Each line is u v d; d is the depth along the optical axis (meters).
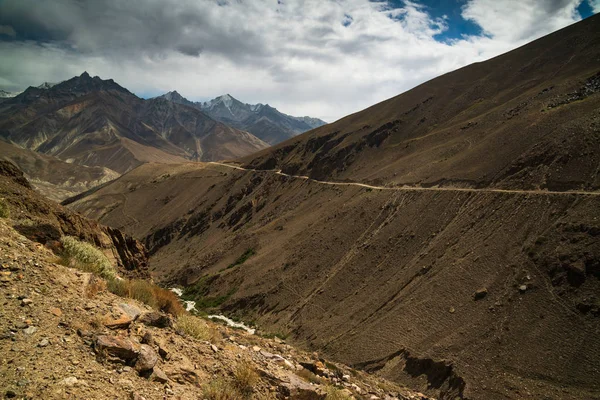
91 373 6.20
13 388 5.23
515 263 47.06
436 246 59.56
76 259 11.20
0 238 9.27
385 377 42.59
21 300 7.19
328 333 55.91
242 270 88.31
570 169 55.47
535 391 33.41
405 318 49.25
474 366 38.00
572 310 38.50
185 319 10.31
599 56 94.69
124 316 8.15
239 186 154.25
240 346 11.91
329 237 81.12
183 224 154.12
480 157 73.81
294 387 9.02
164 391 6.76
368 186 94.94
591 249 41.72
